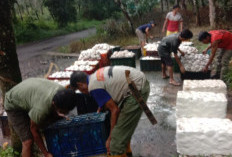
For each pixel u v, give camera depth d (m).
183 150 3.27
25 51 14.69
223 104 3.84
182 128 3.24
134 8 17.12
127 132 2.94
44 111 2.69
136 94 2.79
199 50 8.58
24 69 9.87
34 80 2.96
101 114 3.39
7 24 3.27
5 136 4.48
